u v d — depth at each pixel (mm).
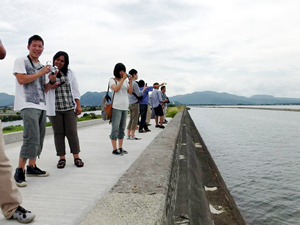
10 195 2348
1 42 2223
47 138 8094
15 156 5426
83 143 7168
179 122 10531
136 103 7602
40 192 3256
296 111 74312
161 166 3252
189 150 7250
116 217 1817
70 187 3451
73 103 4473
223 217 4027
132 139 7754
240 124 31906
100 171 4266
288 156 11883
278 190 7328
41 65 3707
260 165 10227
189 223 2738
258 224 5438
